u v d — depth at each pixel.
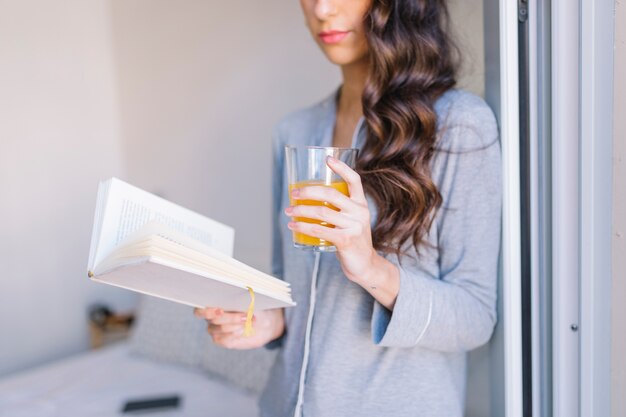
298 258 0.99
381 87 0.92
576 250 0.77
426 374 0.86
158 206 0.80
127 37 2.72
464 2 1.01
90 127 2.77
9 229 2.50
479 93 0.99
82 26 2.72
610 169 0.73
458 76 1.00
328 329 0.89
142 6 2.61
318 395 0.89
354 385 0.87
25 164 2.54
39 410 1.81
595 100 0.73
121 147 2.88
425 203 0.84
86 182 2.78
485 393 1.00
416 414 0.85
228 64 2.24
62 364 2.25
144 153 2.76
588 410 0.77
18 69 2.50
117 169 2.89
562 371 0.79
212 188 2.41
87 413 1.78
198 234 0.87
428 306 0.78
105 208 0.71
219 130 2.32
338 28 0.93
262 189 2.17
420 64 0.91
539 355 0.84
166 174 2.64
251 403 1.80
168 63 2.53
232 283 0.66
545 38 0.78
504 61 0.80
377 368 0.86
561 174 0.76
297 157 0.71
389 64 0.90
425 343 0.81
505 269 0.84
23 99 2.52
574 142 0.75
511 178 0.82
